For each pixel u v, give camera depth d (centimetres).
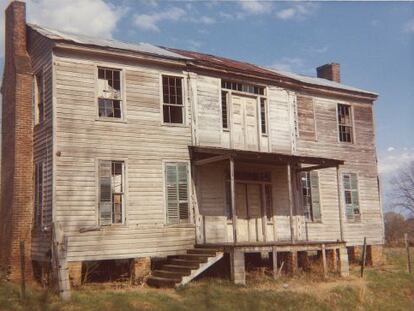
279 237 2344
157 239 1959
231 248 1852
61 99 1842
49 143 1841
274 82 2412
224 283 1820
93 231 1830
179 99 2125
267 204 2352
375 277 2225
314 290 1859
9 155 2031
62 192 1792
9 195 1980
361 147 2745
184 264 1895
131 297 1554
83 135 1867
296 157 2147
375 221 2727
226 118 2247
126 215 1906
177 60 2097
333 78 3158
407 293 2094
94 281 1917
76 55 1894
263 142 2339
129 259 1938
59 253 1563
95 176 1869
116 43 2145
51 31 2020
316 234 2469
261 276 1986
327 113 2633
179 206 2039
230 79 2269
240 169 2281
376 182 2777
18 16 2083
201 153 2094
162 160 2023
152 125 2022
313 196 2497
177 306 1512
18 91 1988
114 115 1969
